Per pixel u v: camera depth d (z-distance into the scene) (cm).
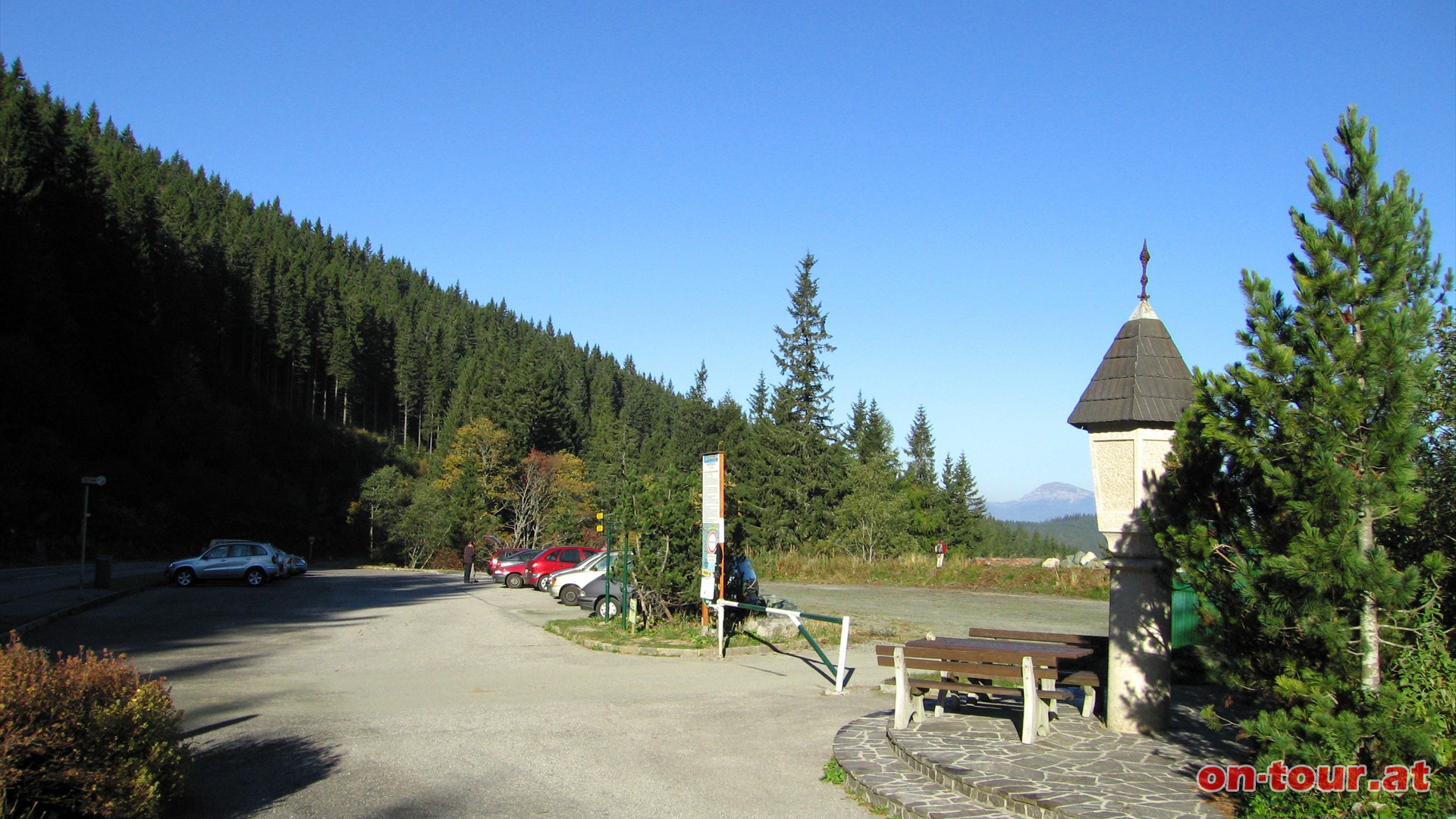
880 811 699
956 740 834
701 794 744
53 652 1495
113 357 6769
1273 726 546
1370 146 554
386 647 1700
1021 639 1084
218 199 16512
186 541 6394
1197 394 631
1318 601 526
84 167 7338
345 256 18675
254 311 10800
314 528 7994
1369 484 517
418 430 12888
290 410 9869
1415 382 525
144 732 639
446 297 19612
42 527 5169
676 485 1867
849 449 8538
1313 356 544
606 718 1042
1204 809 620
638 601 1894
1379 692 522
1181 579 659
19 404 5606
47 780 584
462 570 6225
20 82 9719
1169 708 866
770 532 5762
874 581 3741
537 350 9662
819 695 1210
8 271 5941
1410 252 545
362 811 683
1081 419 873
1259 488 605
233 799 712
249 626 2023
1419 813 524
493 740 923
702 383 10144
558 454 7938
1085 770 722
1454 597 559
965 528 8688
